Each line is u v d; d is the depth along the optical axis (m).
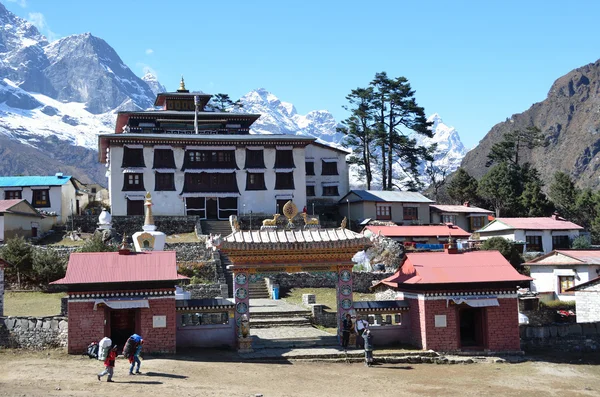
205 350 35.66
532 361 36.66
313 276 61.00
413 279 37.47
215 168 87.19
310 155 98.88
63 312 44.50
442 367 34.50
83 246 62.56
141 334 34.03
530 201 105.50
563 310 54.34
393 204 94.06
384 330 38.09
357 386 29.61
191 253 64.75
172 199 85.56
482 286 37.12
